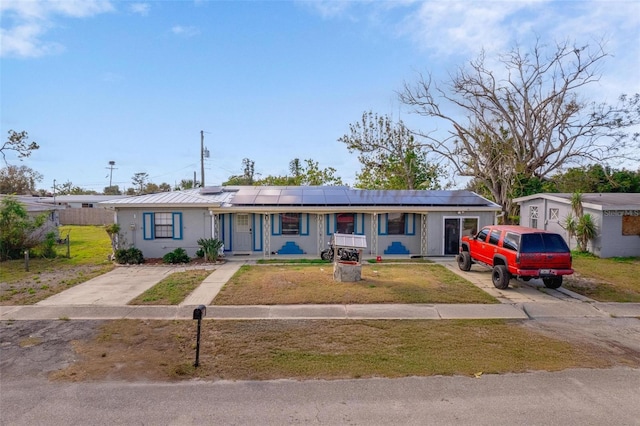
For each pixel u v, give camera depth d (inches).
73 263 647.8
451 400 207.8
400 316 358.9
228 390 219.6
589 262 661.9
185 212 676.1
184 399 209.2
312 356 267.9
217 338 301.6
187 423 185.2
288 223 721.6
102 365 253.3
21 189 2174.0
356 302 395.2
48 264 637.9
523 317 362.0
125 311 370.6
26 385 226.2
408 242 729.0
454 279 505.0
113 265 621.6
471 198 751.1
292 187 848.9
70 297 418.6
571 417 190.5
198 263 631.2
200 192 786.2
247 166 2212.1
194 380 232.5
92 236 1145.4
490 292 442.9
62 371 244.8
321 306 383.2
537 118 1126.4
